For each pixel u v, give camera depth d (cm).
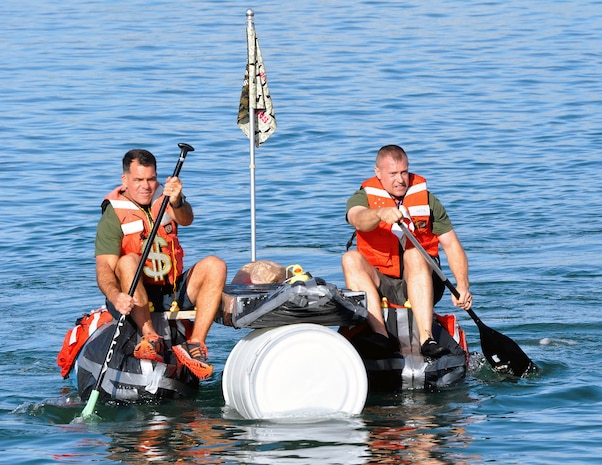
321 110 7194
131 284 2898
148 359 2953
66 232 4834
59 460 2458
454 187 5491
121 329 2992
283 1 12231
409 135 6575
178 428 2697
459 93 7744
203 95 7719
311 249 4534
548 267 4269
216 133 6662
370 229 3031
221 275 2944
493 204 5188
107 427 2719
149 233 3017
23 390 3039
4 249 4597
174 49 9456
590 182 5541
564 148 6244
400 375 3008
